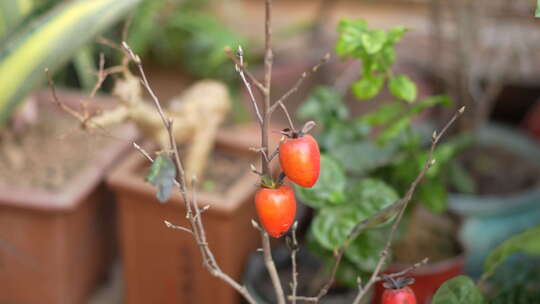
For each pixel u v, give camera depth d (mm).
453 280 778
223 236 1021
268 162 669
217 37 1618
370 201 889
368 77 874
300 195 892
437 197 977
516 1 1373
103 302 1202
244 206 1033
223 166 1130
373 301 1015
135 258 1083
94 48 1480
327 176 897
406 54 1640
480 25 1204
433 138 709
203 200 1006
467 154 1271
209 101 1040
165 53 1760
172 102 1011
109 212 1195
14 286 1122
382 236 906
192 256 1051
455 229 1081
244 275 1055
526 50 1432
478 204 1116
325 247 882
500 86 1440
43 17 1012
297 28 1727
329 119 1054
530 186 1225
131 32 1506
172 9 1716
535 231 796
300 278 1054
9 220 1072
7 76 1020
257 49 1684
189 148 1099
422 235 1067
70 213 1080
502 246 811
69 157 1142
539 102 1557
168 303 1092
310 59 1604
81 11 1000
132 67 1717
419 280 998
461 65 1199
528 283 984
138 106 988
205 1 1822
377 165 1001
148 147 1093
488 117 1611
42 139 1188
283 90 1533
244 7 2135
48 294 1119
